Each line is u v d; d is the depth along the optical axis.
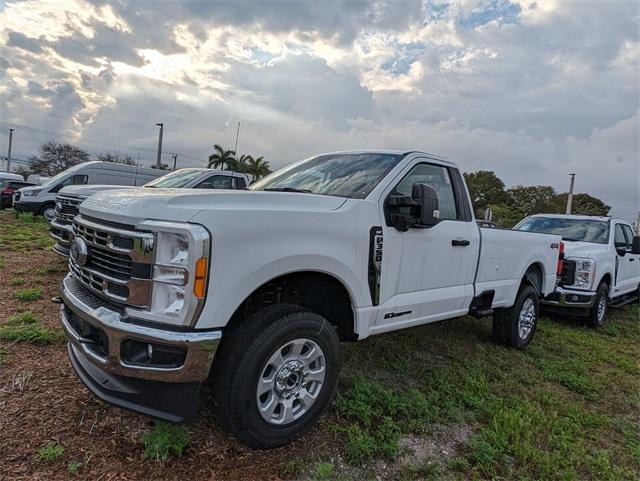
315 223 3.01
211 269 2.46
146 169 15.56
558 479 3.03
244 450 2.83
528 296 5.73
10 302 5.16
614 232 8.73
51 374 3.46
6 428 2.74
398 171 3.81
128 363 2.50
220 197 2.82
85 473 2.46
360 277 3.31
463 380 4.35
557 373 5.03
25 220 13.62
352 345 4.85
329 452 2.93
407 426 3.33
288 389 2.84
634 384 5.09
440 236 4.07
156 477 2.50
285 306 2.89
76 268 3.09
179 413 2.52
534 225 9.42
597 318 7.72
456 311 4.45
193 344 2.42
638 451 3.57
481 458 3.08
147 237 2.49
